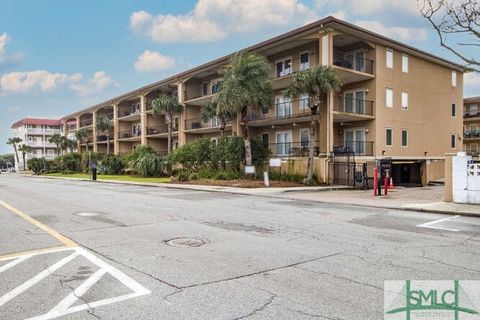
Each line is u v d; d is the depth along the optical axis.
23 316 4.42
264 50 32.78
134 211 13.33
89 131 71.12
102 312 4.51
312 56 30.75
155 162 41.12
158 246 7.82
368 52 30.86
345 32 28.55
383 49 31.16
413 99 33.75
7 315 4.45
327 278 5.77
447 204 14.61
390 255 7.17
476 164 14.53
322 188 24.52
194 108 44.28
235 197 19.30
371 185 27.55
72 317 4.38
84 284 5.47
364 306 4.72
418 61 34.50
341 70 27.94
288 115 31.86
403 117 32.66
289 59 32.78
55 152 104.38
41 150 102.69
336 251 7.46
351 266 6.42
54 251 7.40
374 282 5.61
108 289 5.27
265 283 5.52
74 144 74.75
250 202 16.80
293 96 26.22
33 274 5.96
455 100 38.53
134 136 55.50
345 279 5.73
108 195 20.23
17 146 104.12
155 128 50.75
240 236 8.89
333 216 12.34
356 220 11.50
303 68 31.48
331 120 28.20
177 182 31.53
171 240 8.41
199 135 44.00
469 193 14.70
